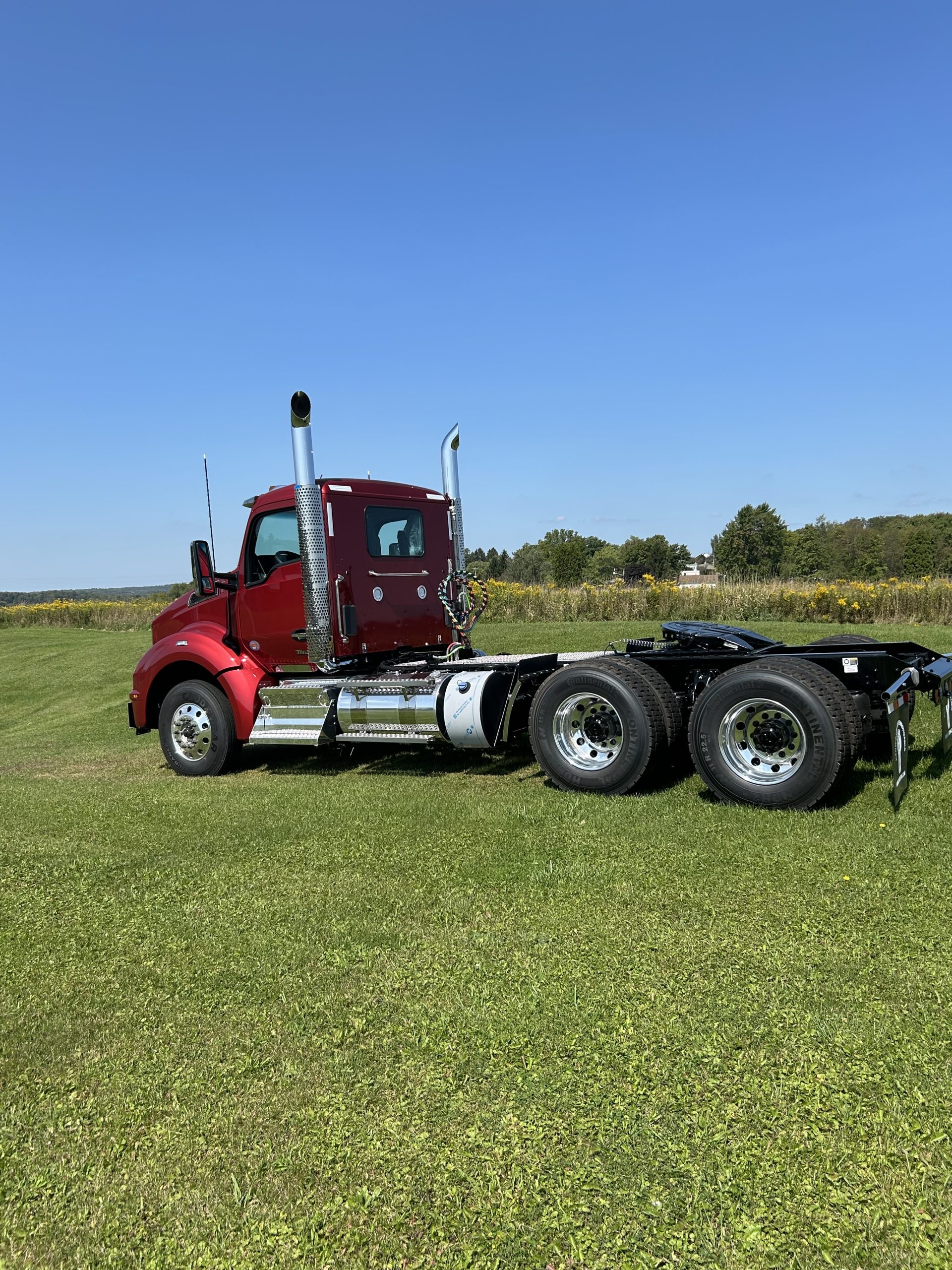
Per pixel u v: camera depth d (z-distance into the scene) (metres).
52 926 4.37
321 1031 3.17
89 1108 2.79
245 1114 2.71
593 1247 2.12
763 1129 2.48
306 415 7.60
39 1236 2.27
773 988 3.24
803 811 5.53
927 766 6.45
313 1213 2.29
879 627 14.17
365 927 4.09
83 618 32.41
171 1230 2.27
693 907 4.07
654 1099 2.63
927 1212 2.16
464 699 7.25
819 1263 2.03
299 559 8.12
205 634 8.67
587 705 6.46
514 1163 2.41
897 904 3.94
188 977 3.69
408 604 8.55
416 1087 2.78
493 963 3.61
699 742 5.88
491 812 6.01
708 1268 2.04
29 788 8.12
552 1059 2.88
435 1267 2.09
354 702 7.69
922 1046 2.81
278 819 6.18
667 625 6.87
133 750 10.64
